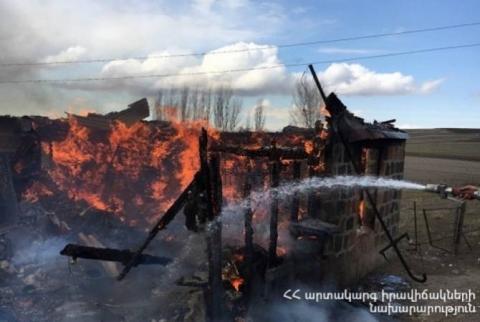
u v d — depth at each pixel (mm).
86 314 6113
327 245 7496
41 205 9750
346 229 8172
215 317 5582
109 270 7273
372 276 9266
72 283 6992
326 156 7699
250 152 6410
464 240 12492
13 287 6746
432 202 19547
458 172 34156
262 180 7469
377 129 8727
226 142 8672
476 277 9289
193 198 5785
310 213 7918
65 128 12039
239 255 6504
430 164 41250
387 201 10125
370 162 9070
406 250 11328
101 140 12008
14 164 10141
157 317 6074
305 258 7184
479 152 54719
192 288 6496
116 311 6258
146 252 7887
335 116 7680
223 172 8594
